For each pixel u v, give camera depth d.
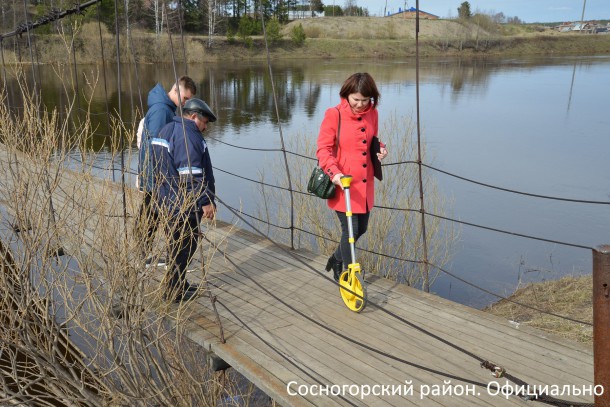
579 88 35.53
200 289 3.99
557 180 14.85
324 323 3.87
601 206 12.77
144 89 27.39
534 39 82.94
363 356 3.46
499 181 14.55
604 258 2.13
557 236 10.99
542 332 3.71
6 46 14.02
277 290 4.42
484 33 83.44
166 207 3.83
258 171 14.30
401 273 8.43
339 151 3.99
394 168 9.50
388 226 8.35
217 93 31.66
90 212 4.07
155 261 3.79
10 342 4.02
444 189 13.71
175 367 4.07
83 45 27.09
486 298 8.22
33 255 4.01
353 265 3.97
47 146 4.07
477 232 10.93
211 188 4.22
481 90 33.81
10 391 4.15
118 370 3.87
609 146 18.84
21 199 4.05
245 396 5.13
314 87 34.59
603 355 2.19
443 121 22.94
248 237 5.64
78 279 4.03
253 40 65.31
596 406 2.24
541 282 8.51
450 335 3.69
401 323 3.86
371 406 3.00
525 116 24.66
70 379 4.12
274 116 23.84
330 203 4.09
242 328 3.83
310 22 80.25
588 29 93.44
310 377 3.23
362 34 77.56
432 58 68.12
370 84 3.82
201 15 61.91
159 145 4.01
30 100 4.29
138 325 3.75
